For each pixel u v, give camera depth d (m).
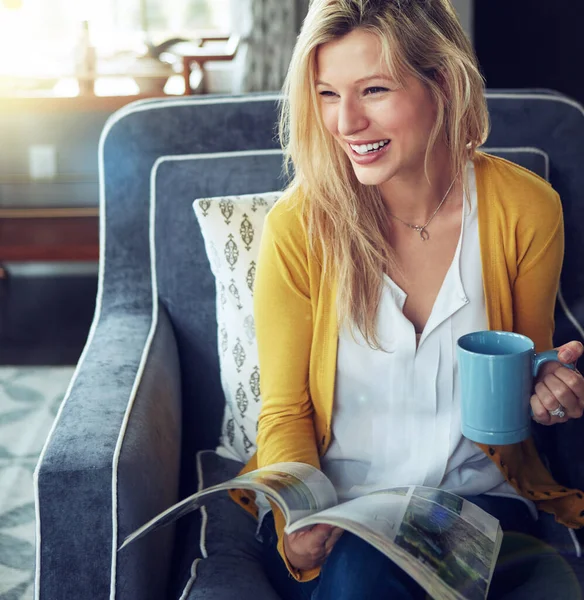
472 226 1.23
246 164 1.61
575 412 1.07
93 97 3.30
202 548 1.28
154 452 1.24
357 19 1.08
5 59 3.62
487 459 1.26
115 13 3.88
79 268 3.91
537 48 3.40
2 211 3.76
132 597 1.15
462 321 1.23
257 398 1.47
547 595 1.11
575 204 1.67
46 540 1.14
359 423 1.26
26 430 2.52
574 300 1.64
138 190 1.65
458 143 1.19
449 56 1.12
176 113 1.66
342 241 1.20
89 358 1.45
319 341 1.24
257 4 3.40
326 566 1.11
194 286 1.62
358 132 1.13
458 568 0.98
